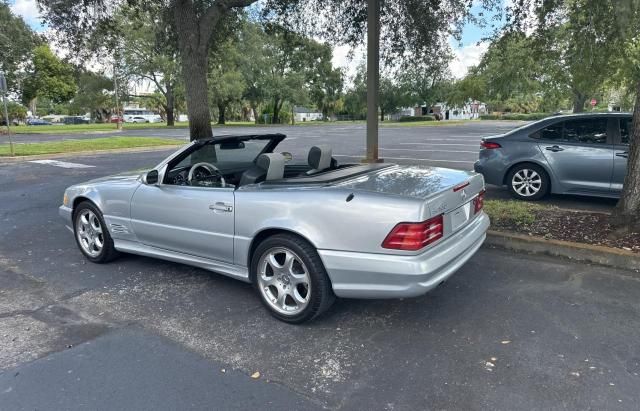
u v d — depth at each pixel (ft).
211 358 10.35
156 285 14.60
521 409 8.45
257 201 12.02
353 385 9.29
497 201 22.03
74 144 63.57
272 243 11.76
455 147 57.00
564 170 23.50
